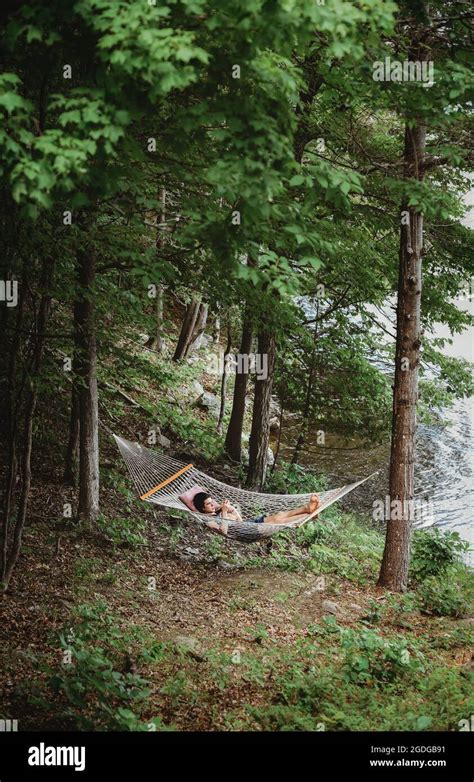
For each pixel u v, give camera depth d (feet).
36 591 28.35
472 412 80.07
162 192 37.78
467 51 29.40
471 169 34.32
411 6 27.86
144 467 31.60
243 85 19.48
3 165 17.99
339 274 41.91
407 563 37.70
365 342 53.16
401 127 41.96
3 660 22.29
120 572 32.60
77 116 17.22
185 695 22.39
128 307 35.53
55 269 29.76
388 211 39.01
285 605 32.83
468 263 40.47
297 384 53.21
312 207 23.25
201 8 17.53
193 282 33.65
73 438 39.58
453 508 57.06
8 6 19.01
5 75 17.21
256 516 34.55
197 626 28.73
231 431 53.31
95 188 20.75
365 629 29.81
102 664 21.90
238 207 20.56
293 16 16.76
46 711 20.07
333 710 22.44
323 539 44.09
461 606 36.70
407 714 22.35
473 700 23.72
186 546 38.68
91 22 16.89
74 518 35.88
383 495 57.36
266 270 21.95
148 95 17.47
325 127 37.68
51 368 34.42
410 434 37.37
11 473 27.99
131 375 48.80
